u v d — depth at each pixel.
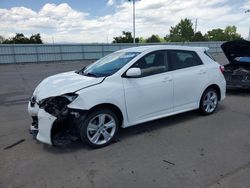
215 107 6.05
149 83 4.71
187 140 4.48
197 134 4.75
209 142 4.36
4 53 29.80
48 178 3.35
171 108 5.16
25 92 9.93
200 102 5.71
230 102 7.20
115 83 4.34
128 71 4.40
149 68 4.80
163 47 5.12
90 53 35.19
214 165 3.55
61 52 33.19
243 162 3.61
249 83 8.08
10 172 3.52
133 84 4.52
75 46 33.94
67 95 3.96
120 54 5.17
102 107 4.23
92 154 4.02
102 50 35.94
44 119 3.90
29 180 3.31
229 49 8.47
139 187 3.08
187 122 5.43
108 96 4.19
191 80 5.37
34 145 4.41
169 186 3.08
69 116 3.94
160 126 5.22
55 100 3.97
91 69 5.02
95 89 4.10
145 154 3.97
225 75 8.57
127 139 4.59
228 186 3.03
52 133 3.93
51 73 17.55
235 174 3.29
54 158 3.91
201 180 3.18
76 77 4.59
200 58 5.71
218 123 5.34
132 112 4.58
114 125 4.38
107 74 4.46
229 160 3.69
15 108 7.12
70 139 4.09
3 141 4.61
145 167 3.56
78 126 4.02
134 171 3.46
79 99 3.94
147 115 4.80
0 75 16.73
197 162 3.65
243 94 8.33
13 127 5.38
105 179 3.29
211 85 5.82
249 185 3.04
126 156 3.92
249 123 5.32
